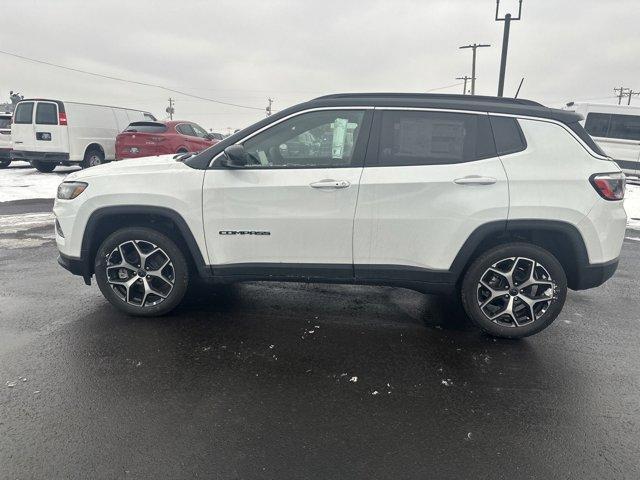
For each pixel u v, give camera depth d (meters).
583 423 2.60
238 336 3.57
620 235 3.48
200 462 2.22
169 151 12.76
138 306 3.82
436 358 3.31
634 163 15.54
